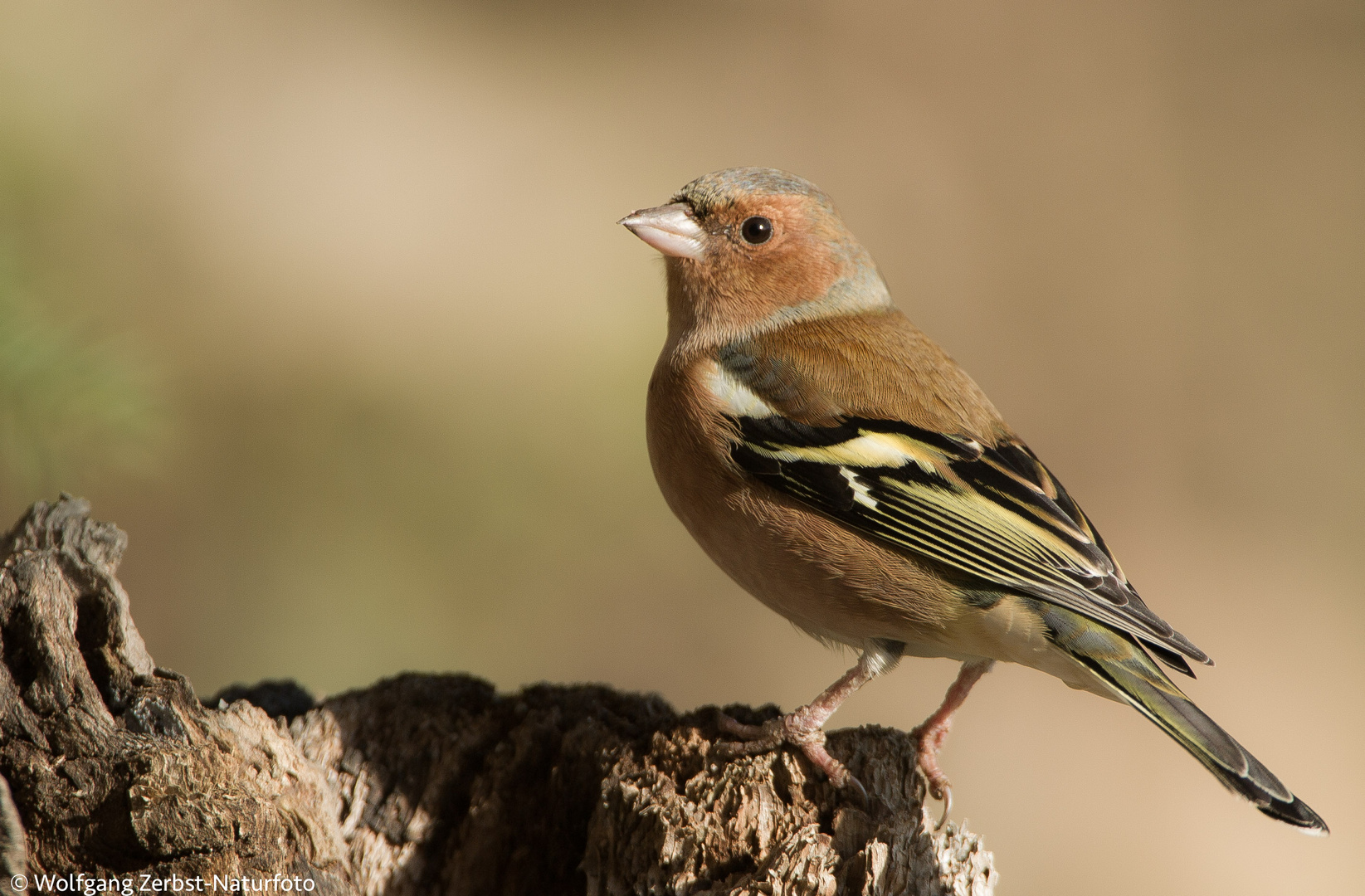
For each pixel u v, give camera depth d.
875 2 21.25
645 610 12.07
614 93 18.45
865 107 19.64
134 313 10.80
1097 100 20.22
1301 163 19.45
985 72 20.41
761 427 6.95
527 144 16.70
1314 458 16.77
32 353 6.33
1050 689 14.44
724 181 7.73
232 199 13.33
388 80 16.61
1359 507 16.33
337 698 6.33
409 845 6.04
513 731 6.23
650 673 12.05
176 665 10.34
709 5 20.64
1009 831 13.20
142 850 5.09
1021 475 6.88
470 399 11.40
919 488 6.70
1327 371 17.56
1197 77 20.38
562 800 6.17
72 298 9.22
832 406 7.00
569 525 11.14
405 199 14.74
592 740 6.20
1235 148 19.47
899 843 5.50
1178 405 17.23
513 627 11.01
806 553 6.75
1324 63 20.64
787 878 5.37
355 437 10.92
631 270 13.50
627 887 5.73
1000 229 18.67
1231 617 15.34
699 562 12.20
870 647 6.83
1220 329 17.84
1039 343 17.77
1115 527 16.23
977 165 19.12
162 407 6.59
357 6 17.64
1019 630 6.48
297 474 10.76
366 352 11.62
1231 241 18.70
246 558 10.56
